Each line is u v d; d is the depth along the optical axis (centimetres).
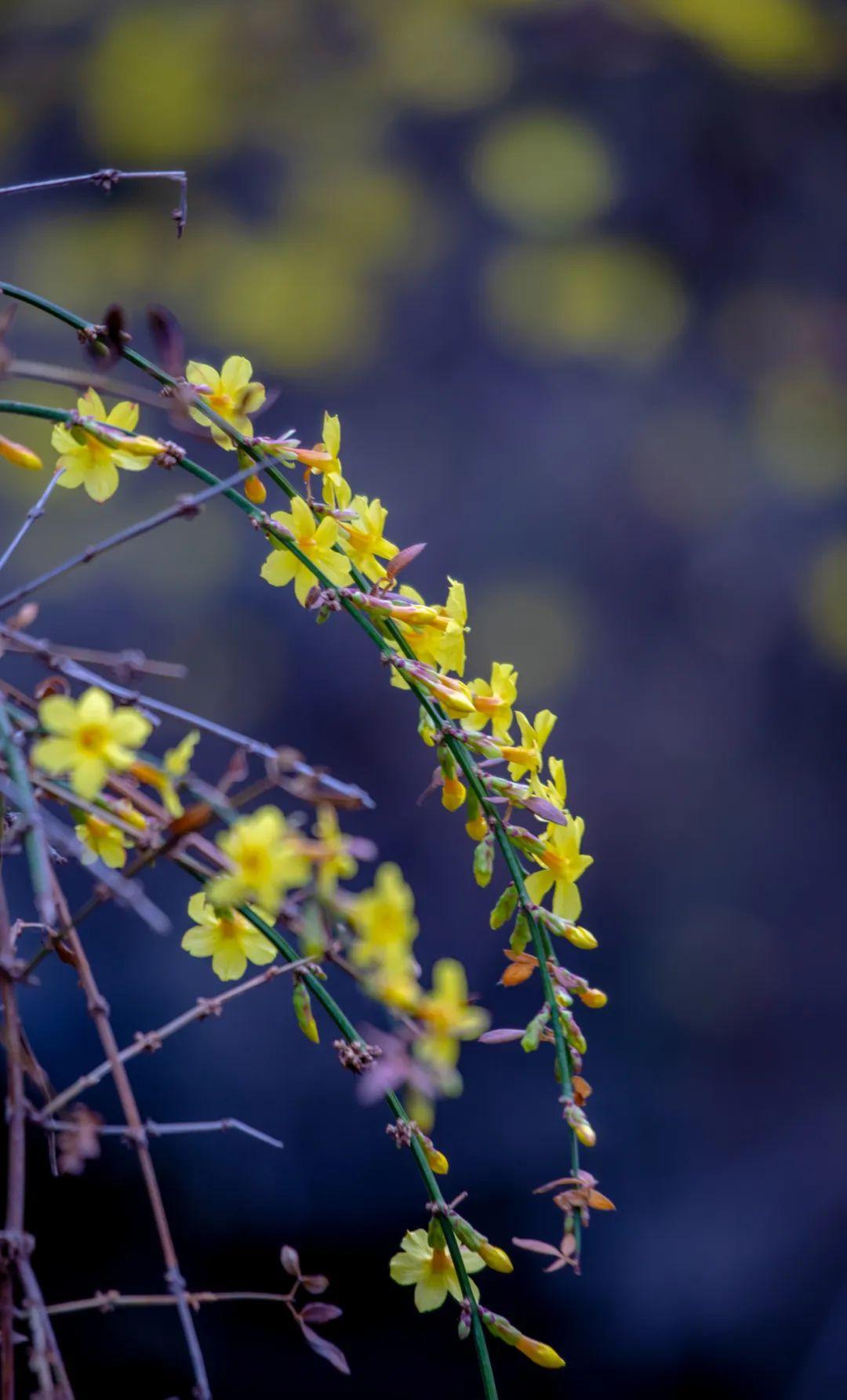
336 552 125
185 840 117
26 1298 117
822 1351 333
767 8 541
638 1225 349
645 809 440
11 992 119
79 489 412
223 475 420
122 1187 301
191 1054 317
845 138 536
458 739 124
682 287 510
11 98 489
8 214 466
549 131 504
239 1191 309
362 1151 323
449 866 387
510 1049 361
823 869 441
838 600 463
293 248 480
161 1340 294
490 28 524
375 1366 308
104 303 452
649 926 424
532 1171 345
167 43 499
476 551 466
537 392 489
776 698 463
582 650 455
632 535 476
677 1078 389
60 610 399
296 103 503
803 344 506
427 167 504
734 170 522
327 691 413
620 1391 324
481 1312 122
